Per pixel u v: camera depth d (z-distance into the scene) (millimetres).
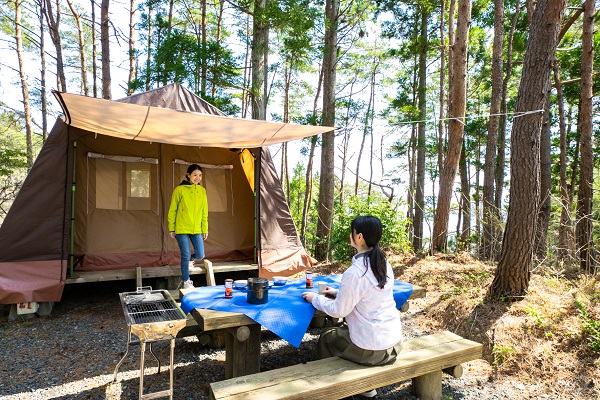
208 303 2508
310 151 17750
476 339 3564
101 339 3646
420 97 13430
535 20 3912
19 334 3779
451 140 7289
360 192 28828
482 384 2848
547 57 3848
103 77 9047
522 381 2893
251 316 2287
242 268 5594
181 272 5035
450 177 7344
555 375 2908
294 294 2715
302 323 2281
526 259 4012
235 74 10508
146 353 3307
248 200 6453
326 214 8422
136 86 10094
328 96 8805
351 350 2264
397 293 2855
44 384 2736
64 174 4609
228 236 6254
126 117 3984
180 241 4629
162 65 9875
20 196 4383
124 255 5340
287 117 21422
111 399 2516
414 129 17422
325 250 8180
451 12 10086
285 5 8586
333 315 2242
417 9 13672
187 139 4965
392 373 2199
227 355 2727
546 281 4684
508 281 4074
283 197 6242
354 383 2049
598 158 13234
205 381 2791
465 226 13562
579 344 3168
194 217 4664
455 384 2842
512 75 15680
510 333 3455
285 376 2062
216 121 4141
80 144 5129
